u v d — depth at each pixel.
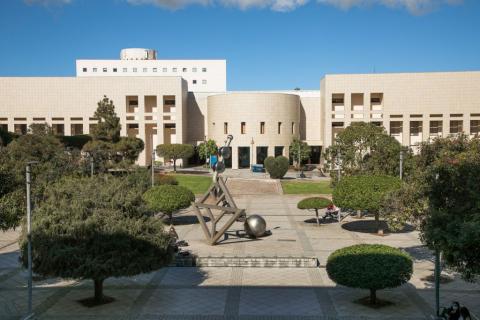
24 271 18.66
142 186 31.75
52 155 33.56
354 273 13.48
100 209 14.04
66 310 14.40
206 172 59.78
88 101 68.56
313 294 15.68
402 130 67.06
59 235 13.26
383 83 66.50
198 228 27.88
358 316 13.73
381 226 25.98
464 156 14.33
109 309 14.45
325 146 67.69
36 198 16.78
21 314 14.09
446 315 12.77
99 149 41.84
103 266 12.84
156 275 17.92
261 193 44.06
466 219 11.22
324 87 68.56
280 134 68.06
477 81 65.31
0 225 15.62
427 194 13.84
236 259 19.08
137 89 68.81
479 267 10.95
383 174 27.25
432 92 65.88
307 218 31.27
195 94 75.62
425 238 13.27
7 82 67.94
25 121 68.38
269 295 15.62
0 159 18.25
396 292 15.84
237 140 67.62
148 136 71.44
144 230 14.20
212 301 15.09
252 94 67.12
